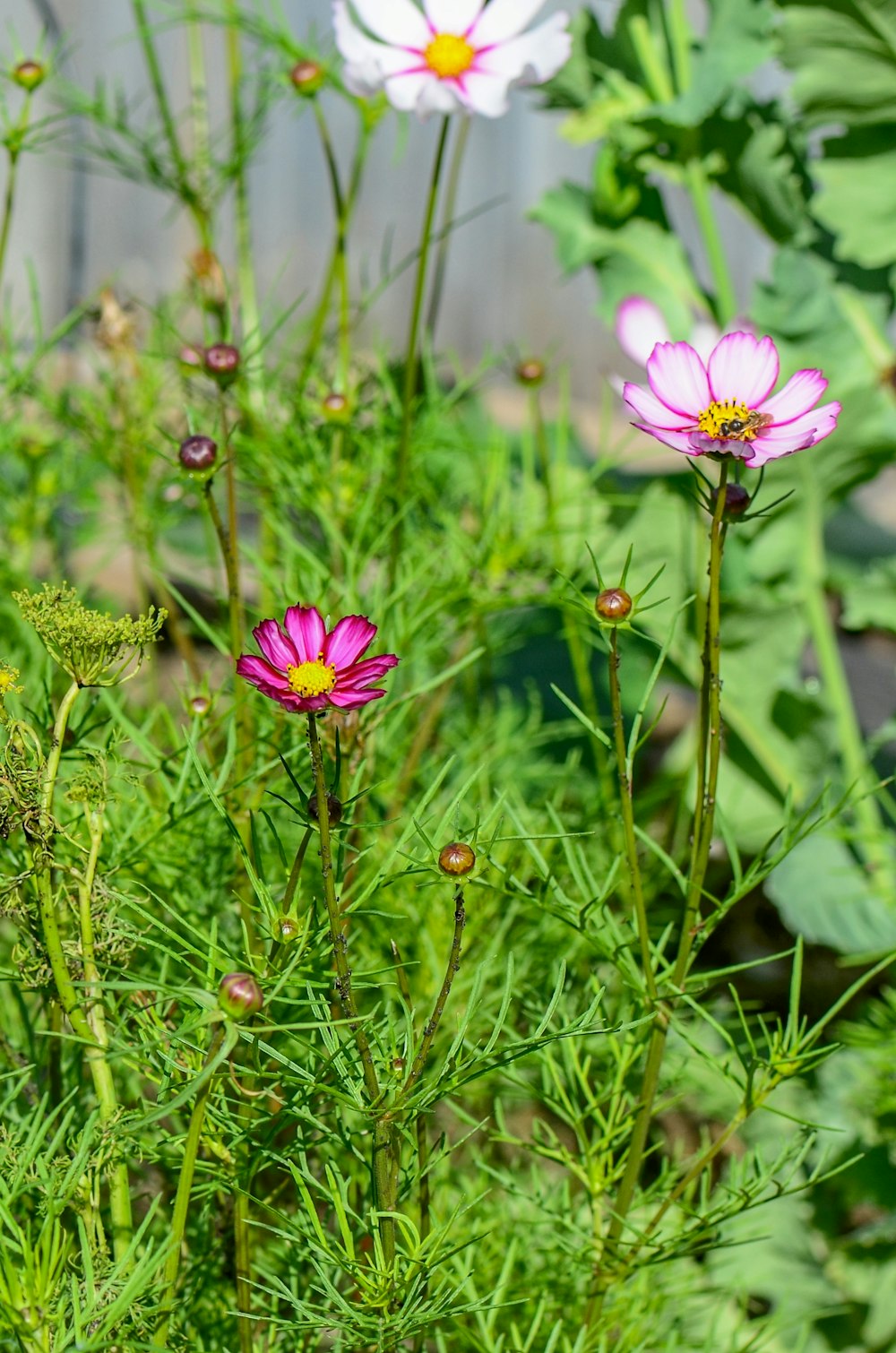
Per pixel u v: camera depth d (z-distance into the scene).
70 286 2.30
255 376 1.47
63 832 1.03
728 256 3.00
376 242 2.99
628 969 1.09
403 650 1.32
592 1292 1.14
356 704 0.93
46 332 2.33
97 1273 1.03
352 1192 1.18
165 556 2.15
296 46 1.48
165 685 1.71
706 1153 1.12
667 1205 1.10
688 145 1.85
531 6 1.26
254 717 1.25
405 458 1.32
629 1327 1.21
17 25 2.45
